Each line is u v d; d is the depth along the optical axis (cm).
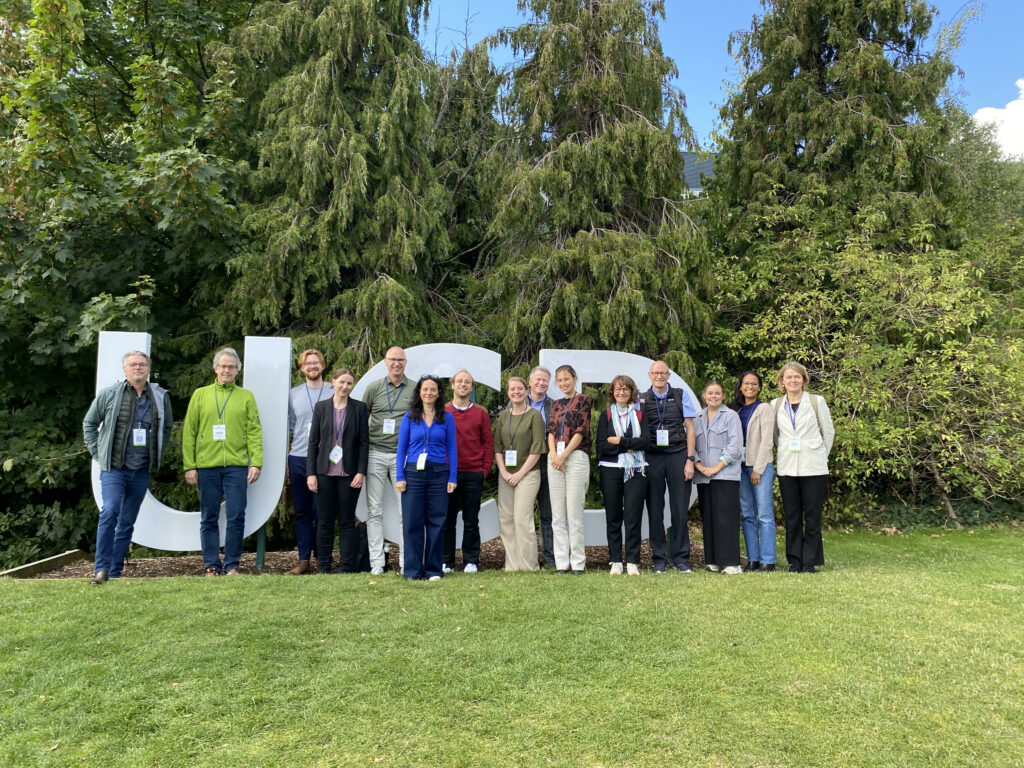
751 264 1073
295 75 892
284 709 306
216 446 584
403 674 338
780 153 1175
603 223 938
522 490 591
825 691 319
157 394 567
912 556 729
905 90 1135
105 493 531
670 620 413
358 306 849
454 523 606
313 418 586
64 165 786
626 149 906
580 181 920
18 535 875
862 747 273
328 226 865
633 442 570
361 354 830
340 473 573
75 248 885
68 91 788
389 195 893
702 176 1286
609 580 523
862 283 962
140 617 416
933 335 934
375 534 587
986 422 920
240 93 951
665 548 589
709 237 1149
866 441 881
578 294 860
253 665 349
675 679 331
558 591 482
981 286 1057
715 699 312
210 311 893
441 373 668
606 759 267
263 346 633
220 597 458
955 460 920
